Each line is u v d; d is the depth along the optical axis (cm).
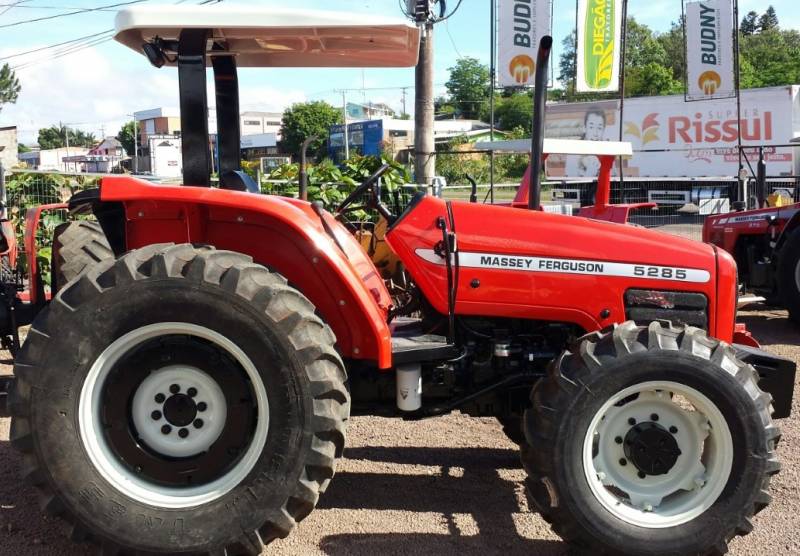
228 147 392
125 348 278
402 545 310
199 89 315
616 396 286
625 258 331
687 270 332
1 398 346
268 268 298
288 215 297
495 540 316
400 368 327
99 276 278
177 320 274
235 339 274
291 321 275
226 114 390
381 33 337
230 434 282
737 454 286
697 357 286
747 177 1314
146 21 306
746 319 809
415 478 382
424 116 1013
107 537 271
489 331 347
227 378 280
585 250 330
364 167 888
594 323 332
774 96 1894
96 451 275
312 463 275
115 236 324
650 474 297
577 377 286
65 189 836
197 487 280
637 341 290
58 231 394
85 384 273
